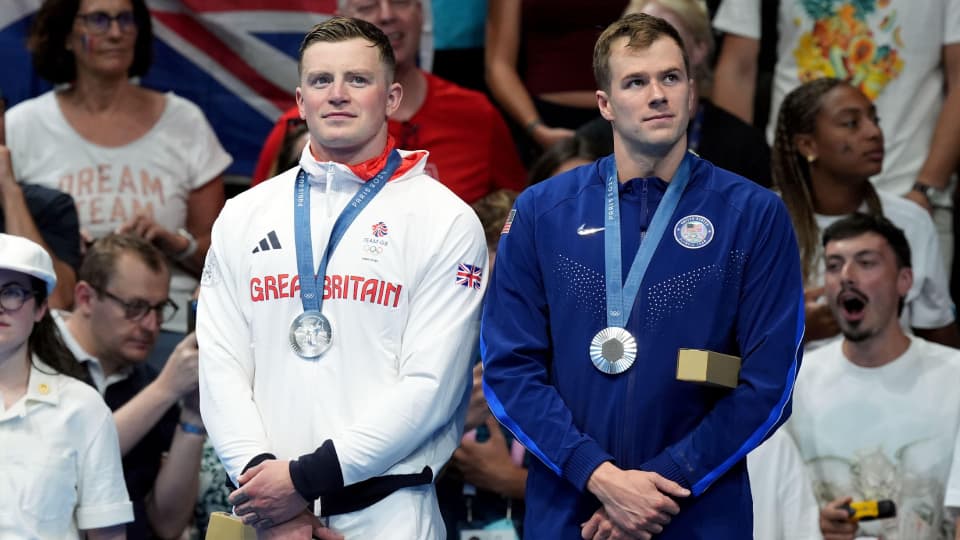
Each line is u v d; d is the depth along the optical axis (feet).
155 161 76.43
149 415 58.03
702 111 70.59
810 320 65.72
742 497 43.60
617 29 45.27
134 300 61.52
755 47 78.07
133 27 75.92
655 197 45.01
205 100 83.66
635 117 44.21
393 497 44.24
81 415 51.75
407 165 47.19
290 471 42.39
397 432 43.19
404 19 71.00
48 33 75.25
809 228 70.69
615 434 43.57
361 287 44.73
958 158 75.61
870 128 69.97
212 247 47.01
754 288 43.80
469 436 57.57
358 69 45.91
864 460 60.39
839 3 76.84
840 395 61.31
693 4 69.97
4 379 51.13
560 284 44.75
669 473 42.47
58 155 75.61
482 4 82.79
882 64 76.48
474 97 74.28
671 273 44.06
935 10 76.43
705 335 43.62
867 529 59.57
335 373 44.27
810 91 71.00
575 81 78.74
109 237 63.16
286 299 44.98
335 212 45.78
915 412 60.23
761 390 42.63
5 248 50.44
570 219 45.37
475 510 57.57
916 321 72.38
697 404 43.68
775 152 71.92
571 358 44.32
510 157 75.25
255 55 83.56
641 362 43.68
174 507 59.62
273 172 64.69
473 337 45.78
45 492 50.21
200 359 45.78
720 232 44.24
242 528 44.01
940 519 59.36
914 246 72.08
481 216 61.77
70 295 70.38
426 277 45.27
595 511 43.86
